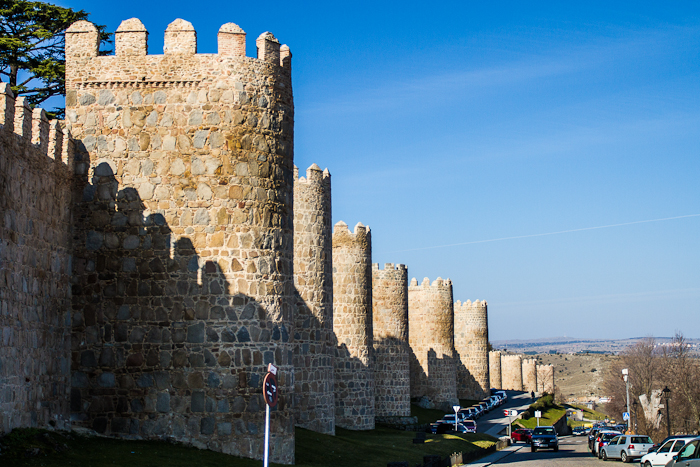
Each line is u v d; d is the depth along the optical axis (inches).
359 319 1733.5
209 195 926.4
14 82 1390.3
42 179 839.7
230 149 932.6
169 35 955.3
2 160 736.3
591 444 1792.6
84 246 927.0
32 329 802.2
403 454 1255.5
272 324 921.5
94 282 921.5
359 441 1354.6
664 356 3449.8
